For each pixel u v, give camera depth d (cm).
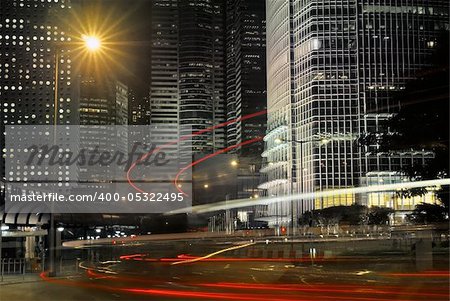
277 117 18500
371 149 6322
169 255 6288
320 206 15562
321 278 2978
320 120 15938
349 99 15950
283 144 17638
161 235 9544
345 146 15762
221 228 13888
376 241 7681
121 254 6425
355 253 5656
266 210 18938
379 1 16075
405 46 16000
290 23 17438
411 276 2873
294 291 2277
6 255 4881
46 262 4528
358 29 16088
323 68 16138
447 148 5078
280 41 18288
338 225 13400
